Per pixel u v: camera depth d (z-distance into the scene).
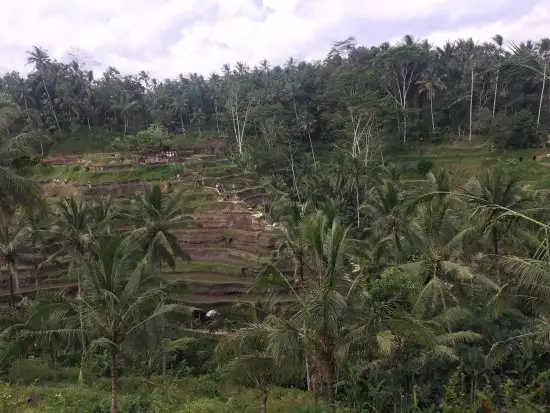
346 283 15.35
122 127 98.19
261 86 103.62
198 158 71.31
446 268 23.84
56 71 97.25
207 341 33.62
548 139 72.69
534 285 15.09
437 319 20.72
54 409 19.06
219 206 53.59
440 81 80.25
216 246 48.31
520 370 19.14
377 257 30.50
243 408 21.50
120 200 53.00
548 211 22.52
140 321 18.53
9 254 35.09
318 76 100.31
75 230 33.62
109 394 23.31
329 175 63.03
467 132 79.75
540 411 11.65
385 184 36.56
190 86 109.44
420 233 25.66
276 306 24.34
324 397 21.64
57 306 16.08
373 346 14.34
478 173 67.50
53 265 44.09
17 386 23.69
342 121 79.31
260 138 89.12
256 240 46.81
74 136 90.69
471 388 19.50
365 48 102.62
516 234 26.08
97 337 17.48
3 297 40.81
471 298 24.92
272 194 62.97
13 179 21.92
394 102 81.62
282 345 13.38
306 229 15.78
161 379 26.73
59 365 30.28
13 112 22.42
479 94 83.25
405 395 20.12
